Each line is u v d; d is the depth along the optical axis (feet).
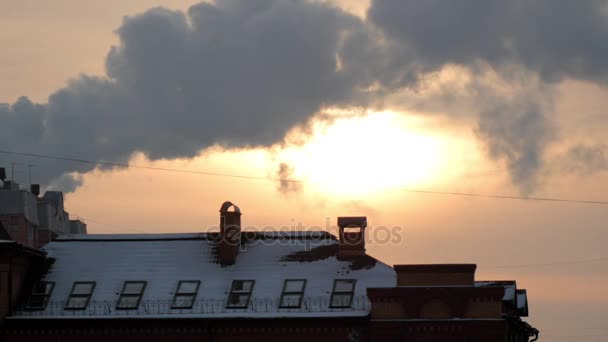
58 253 250.78
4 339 231.71
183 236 254.27
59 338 231.50
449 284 221.87
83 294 237.04
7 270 233.76
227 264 242.78
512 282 247.29
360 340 223.30
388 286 230.68
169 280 239.50
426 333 217.77
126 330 230.27
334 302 228.43
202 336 228.02
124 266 245.04
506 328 219.61
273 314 226.99
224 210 245.65
